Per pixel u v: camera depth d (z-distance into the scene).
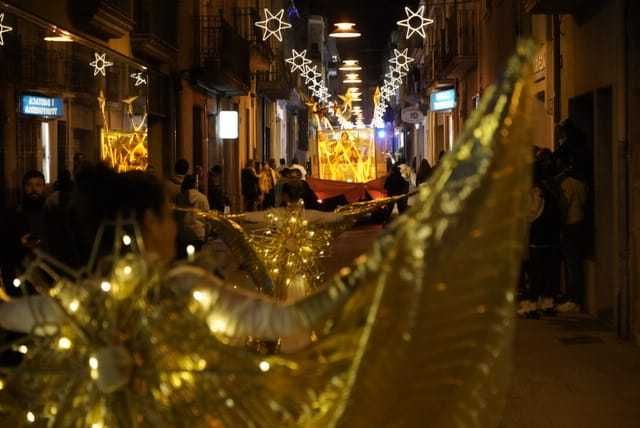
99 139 19.44
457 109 41.78
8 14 14.20
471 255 3.31
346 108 50.22
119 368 3.71
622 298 13.48
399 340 3.29
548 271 15.35
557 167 15.63
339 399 3.46
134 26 22.66
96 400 3.82
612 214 15.27
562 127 15.78
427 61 52.66
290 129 73.06
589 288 15.57
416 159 66.75
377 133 43.19
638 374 11.38
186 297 3.84
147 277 3.82
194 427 3.77
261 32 48.09
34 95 15.49
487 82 31.98
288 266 9.05
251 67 45.66
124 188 4.16
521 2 23.30
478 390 3.50
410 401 3.41
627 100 13.21
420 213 3.25
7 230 9.35
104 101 19.97
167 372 3.79
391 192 33.94
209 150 35.88
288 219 9.13
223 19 33.03
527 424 9.34
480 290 3.35
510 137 3.29
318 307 3.72
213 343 3.81
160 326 3.81
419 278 3.22
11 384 3.98
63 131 17.09
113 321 3.81
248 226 9.13
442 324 3.33
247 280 9.31
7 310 4.09
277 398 3.74
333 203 33.97
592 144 17.22
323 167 43.03
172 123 28.22
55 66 16.59
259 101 51.03
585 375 11.36
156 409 3.78
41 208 10.92
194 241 14.13
